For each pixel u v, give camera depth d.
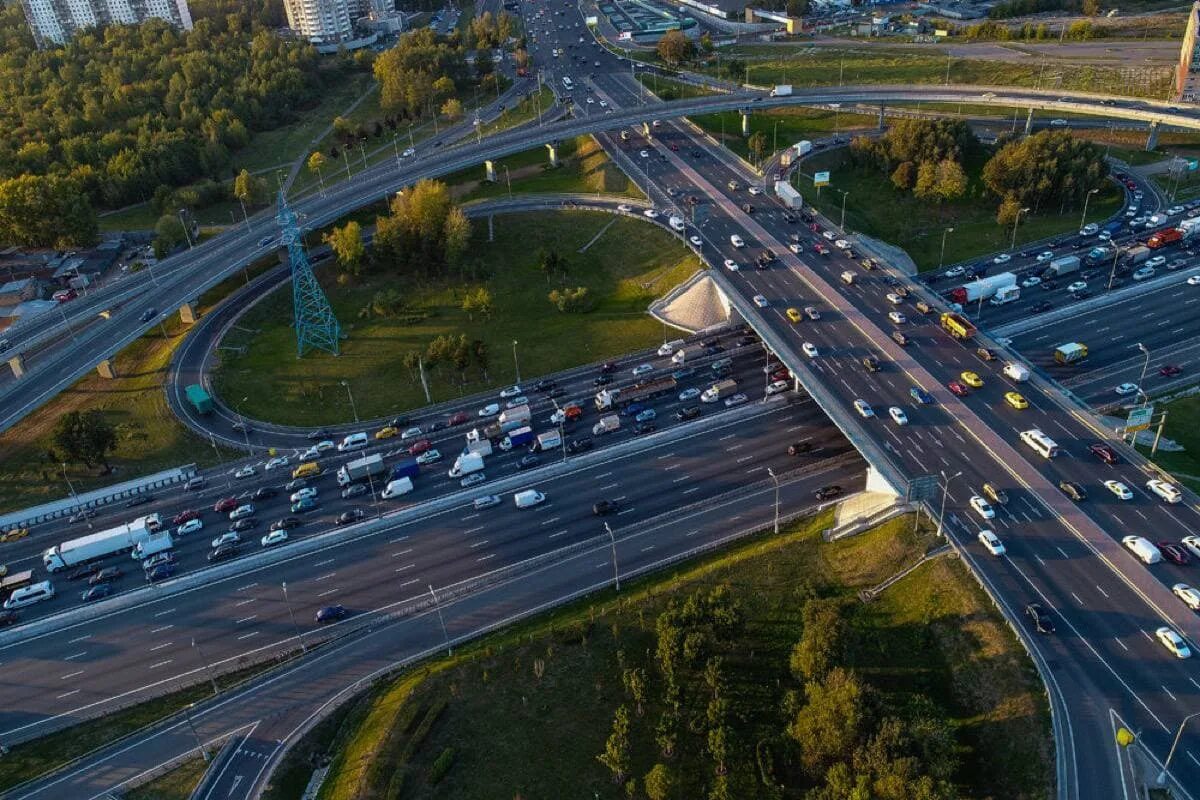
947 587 116.88
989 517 125.50
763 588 125.81
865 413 148.00
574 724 109.88
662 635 114.25
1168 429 150.62
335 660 121.25
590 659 117.31
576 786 103.25
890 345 168.00
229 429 177.00
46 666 124.44
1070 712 97.81
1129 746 93.38
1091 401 158.75
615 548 136.62
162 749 110.62
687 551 134.50
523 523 143.88
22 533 152.38
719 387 170.62
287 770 107.19
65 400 189.88
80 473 168.38
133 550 146.50
